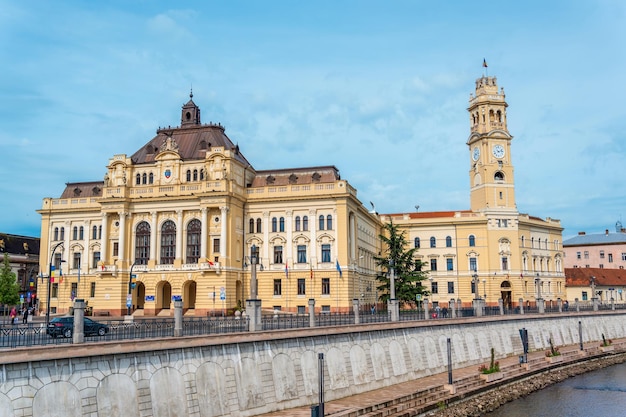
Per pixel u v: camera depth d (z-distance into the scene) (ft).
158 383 119.75
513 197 430.61
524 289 422.41
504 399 184.44
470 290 423.23
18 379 97.91
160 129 372.17
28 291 400.67
